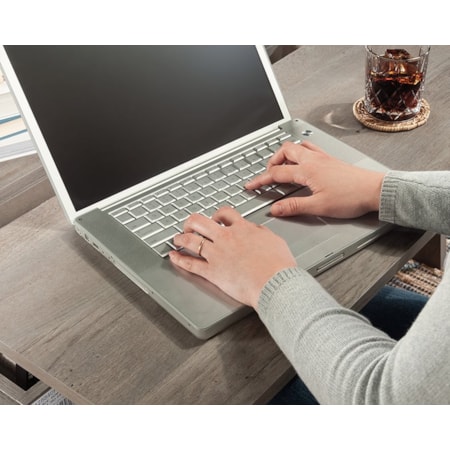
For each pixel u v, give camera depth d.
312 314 0.75
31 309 0.90
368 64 1.22
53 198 1.11
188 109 1.09
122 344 0.84
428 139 1.19
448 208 0.90
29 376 1.23
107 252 0.94
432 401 0.61
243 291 0.82
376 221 0.98
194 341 0.84
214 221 0.94
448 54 1.44
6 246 1.01
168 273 0.89
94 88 1.01
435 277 1.39
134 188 1.03
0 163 1.29
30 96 0.95
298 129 1.18
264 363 0.80
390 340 0.73
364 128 1.23
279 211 0.98
